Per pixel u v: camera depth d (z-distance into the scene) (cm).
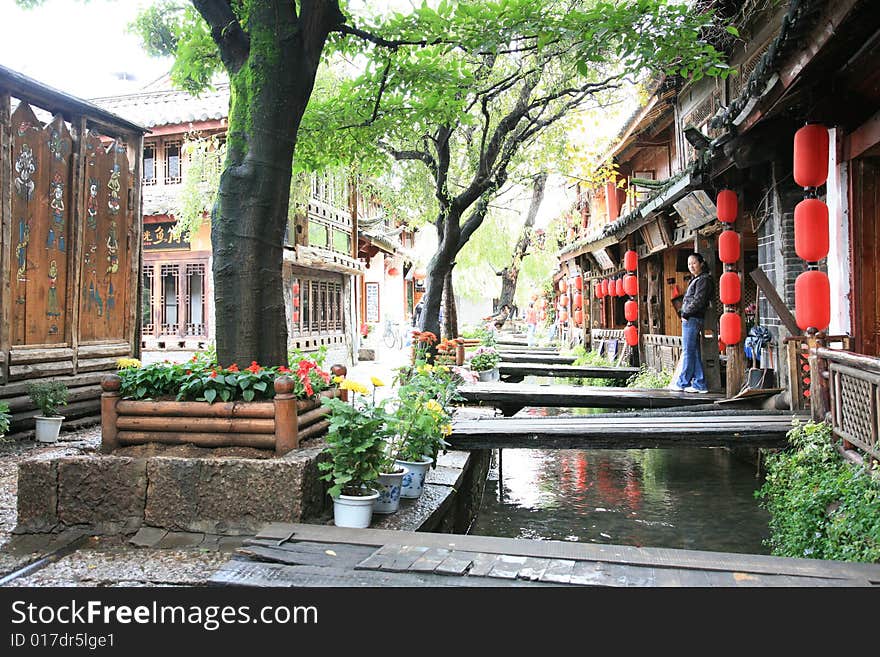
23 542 393
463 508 609
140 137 941
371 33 609
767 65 552
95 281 868
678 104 1319
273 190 474
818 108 588
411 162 1304
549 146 1246
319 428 467
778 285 826
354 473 408
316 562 333
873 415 457
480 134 1287
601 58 566
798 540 452
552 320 3878
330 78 1055
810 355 605
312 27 488
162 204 1320
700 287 1012
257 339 469
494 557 337
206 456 408
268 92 470
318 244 1652
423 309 1225
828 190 723
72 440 739
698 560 333
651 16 554
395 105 770
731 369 867
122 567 350
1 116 712
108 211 888
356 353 1961
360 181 1403
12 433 724
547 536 612
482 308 4781
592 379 1664
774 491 572
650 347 1449
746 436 623
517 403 998
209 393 416
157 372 438
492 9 556
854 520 399
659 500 728
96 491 404
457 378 1077
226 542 382
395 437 510
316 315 1712
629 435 630
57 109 799
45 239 784
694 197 957
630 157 1736
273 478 390
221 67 673
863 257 681
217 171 1212
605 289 1858
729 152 754
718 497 731
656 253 1527
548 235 2303
